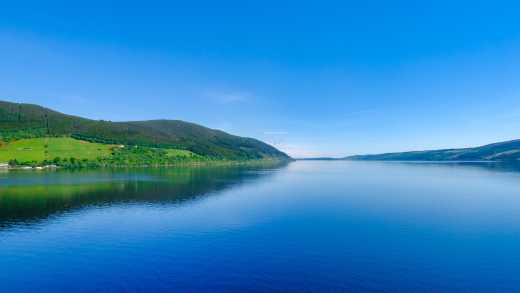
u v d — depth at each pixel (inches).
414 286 1412.4
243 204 3353.8
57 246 1984.5
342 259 1723.7
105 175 6678.2
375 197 3821.4
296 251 1854.1
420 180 6023.6
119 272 1590.8
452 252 1822.1
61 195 3912.4
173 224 2492.6
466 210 2999.5
